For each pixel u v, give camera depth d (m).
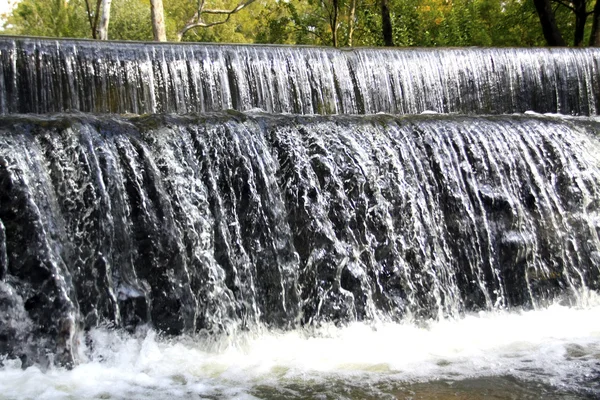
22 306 4.80
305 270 6.11
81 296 5.10
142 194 5.54
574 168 7.51
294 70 9.42
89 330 5.07
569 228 7.25
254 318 5.86
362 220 6.39
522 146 7.40
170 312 5.45
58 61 8.03
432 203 6.76
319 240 6.15
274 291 6.00
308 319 6.02
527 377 4.74
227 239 5.91
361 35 23.70
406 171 6.74
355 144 6.59
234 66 9.03
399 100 10.15
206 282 5.70
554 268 7.07
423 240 6.59
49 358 4.82
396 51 10.27
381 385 4.58
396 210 6.56
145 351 5.21
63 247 5.10
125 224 5.39
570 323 6.38
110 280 5.20
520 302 6.86
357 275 6.17
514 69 11.03
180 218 5.70
